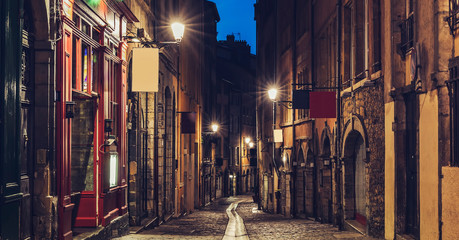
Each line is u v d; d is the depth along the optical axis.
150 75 13.03
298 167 26.17
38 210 9.06
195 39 35.31
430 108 9.66
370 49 14.30
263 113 39.38
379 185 13.31
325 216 20.22
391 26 12.02
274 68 34.47
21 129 8.59
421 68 10.10
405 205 11.76
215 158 56.03
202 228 18.47
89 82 11.60
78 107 11.92
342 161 17.09
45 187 9.09
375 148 13.53
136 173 16.19
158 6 20.30
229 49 69.56
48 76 9.16
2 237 7.55
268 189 36.16
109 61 13.01
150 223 17.59
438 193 9.17
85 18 11.25
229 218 26.03
